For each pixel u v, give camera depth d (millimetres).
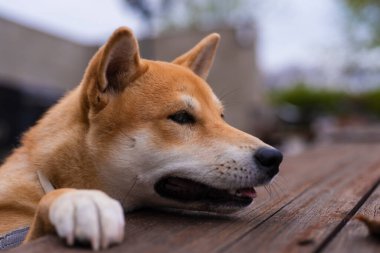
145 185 496
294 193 563
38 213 380
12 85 2000
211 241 344
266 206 493
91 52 2301
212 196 493
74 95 564
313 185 621
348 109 3699
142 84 522
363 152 1083
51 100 2178
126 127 500
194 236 358
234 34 2305
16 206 497
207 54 673
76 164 505
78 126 515
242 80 2355
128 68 518
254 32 2592
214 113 541
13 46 1977
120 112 504
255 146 488
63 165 505
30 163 516
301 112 3625
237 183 478
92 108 505
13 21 1977
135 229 383
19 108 2068
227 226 395
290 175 729
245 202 479
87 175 504
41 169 507
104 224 329
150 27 1854
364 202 490
